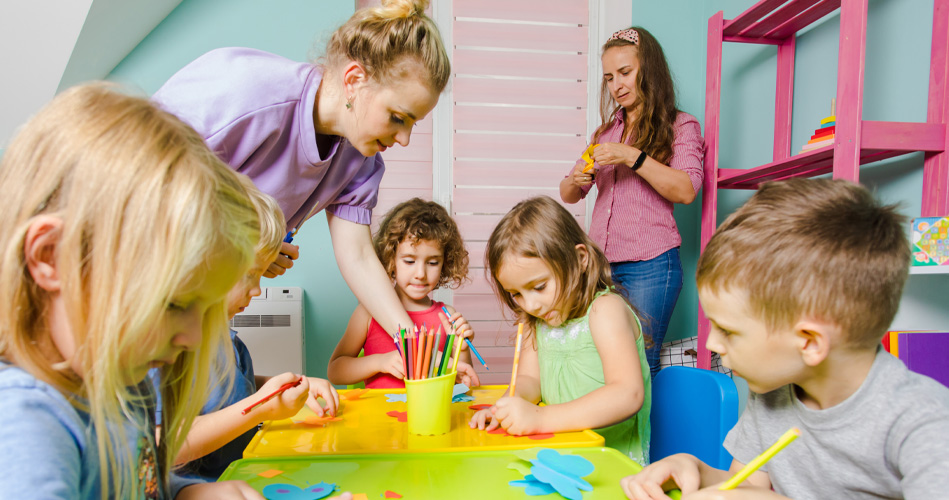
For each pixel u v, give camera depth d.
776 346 0.57
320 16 2.10
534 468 0.60
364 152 1.03
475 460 0.66
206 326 0.51
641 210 1.75
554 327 1.15
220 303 0.51
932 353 1.26
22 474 0.34
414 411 0.78
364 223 1.28
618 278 1.82
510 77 2.32
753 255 0.56
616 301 1.07
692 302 2.38
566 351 1.12
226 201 0.42
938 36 1.38
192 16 2.00
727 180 1.98
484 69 2.30
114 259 0.36
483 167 2.31
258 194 0.86
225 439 0.76
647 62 1.71
